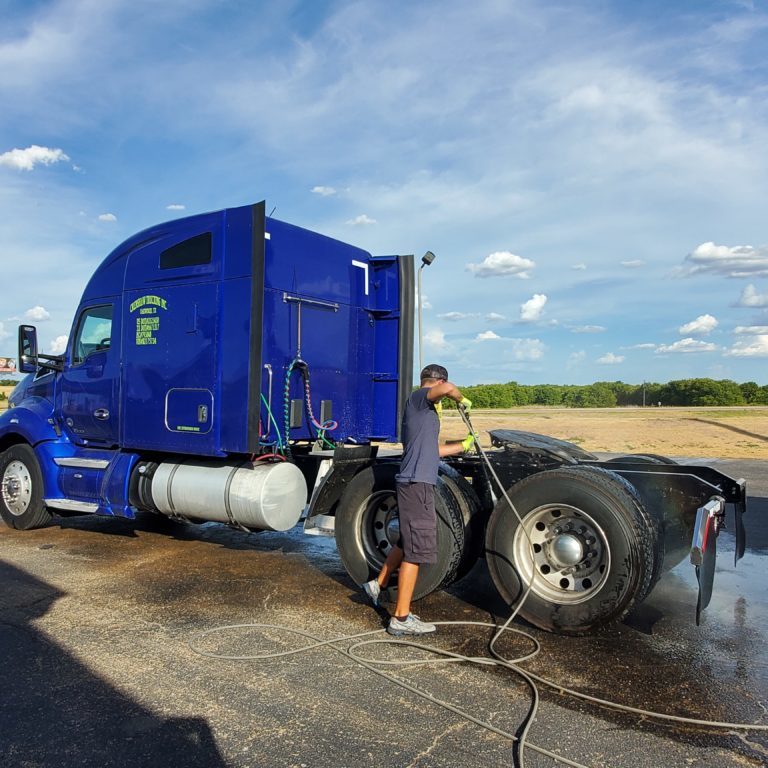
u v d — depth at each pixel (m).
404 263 7.26
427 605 5.43
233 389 6.11
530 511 4.77
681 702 3.68
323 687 3.82
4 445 8.38
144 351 6.84
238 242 6.14
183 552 7.00
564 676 4.02
